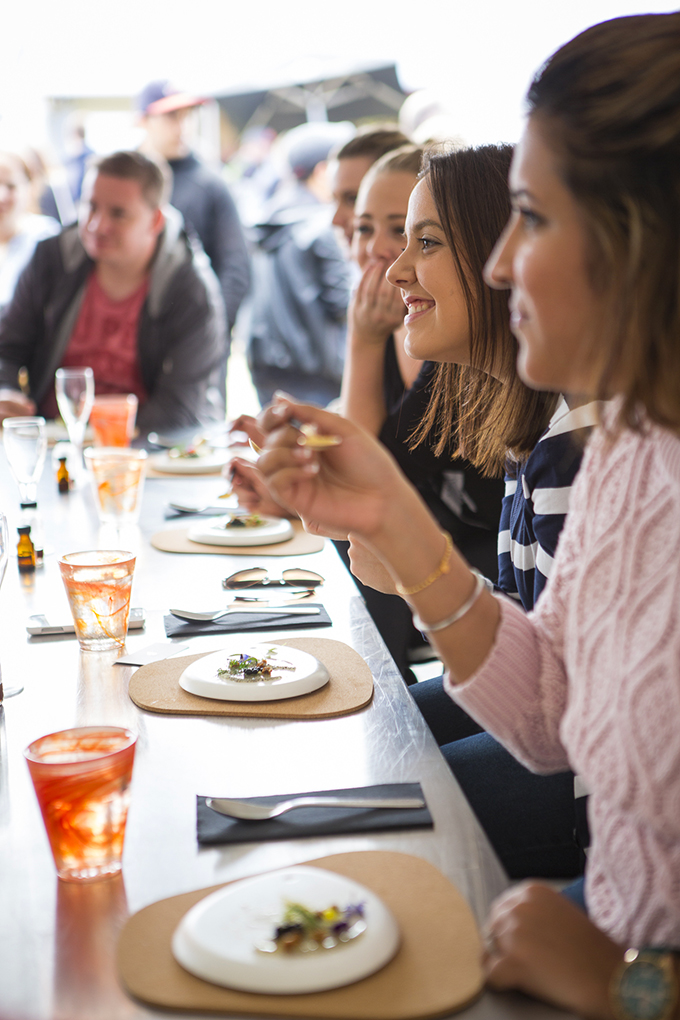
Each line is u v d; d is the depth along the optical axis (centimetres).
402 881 73
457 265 149
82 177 670
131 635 129
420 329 158
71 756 77
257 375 577
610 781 75
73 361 333
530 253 78
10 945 67
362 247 240
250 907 67
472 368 157
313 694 107
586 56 76
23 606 141
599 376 77
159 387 326
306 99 685
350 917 66
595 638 79
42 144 626
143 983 62
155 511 197
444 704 159
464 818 83
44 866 77
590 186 74
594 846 79
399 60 672
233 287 504
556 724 96
